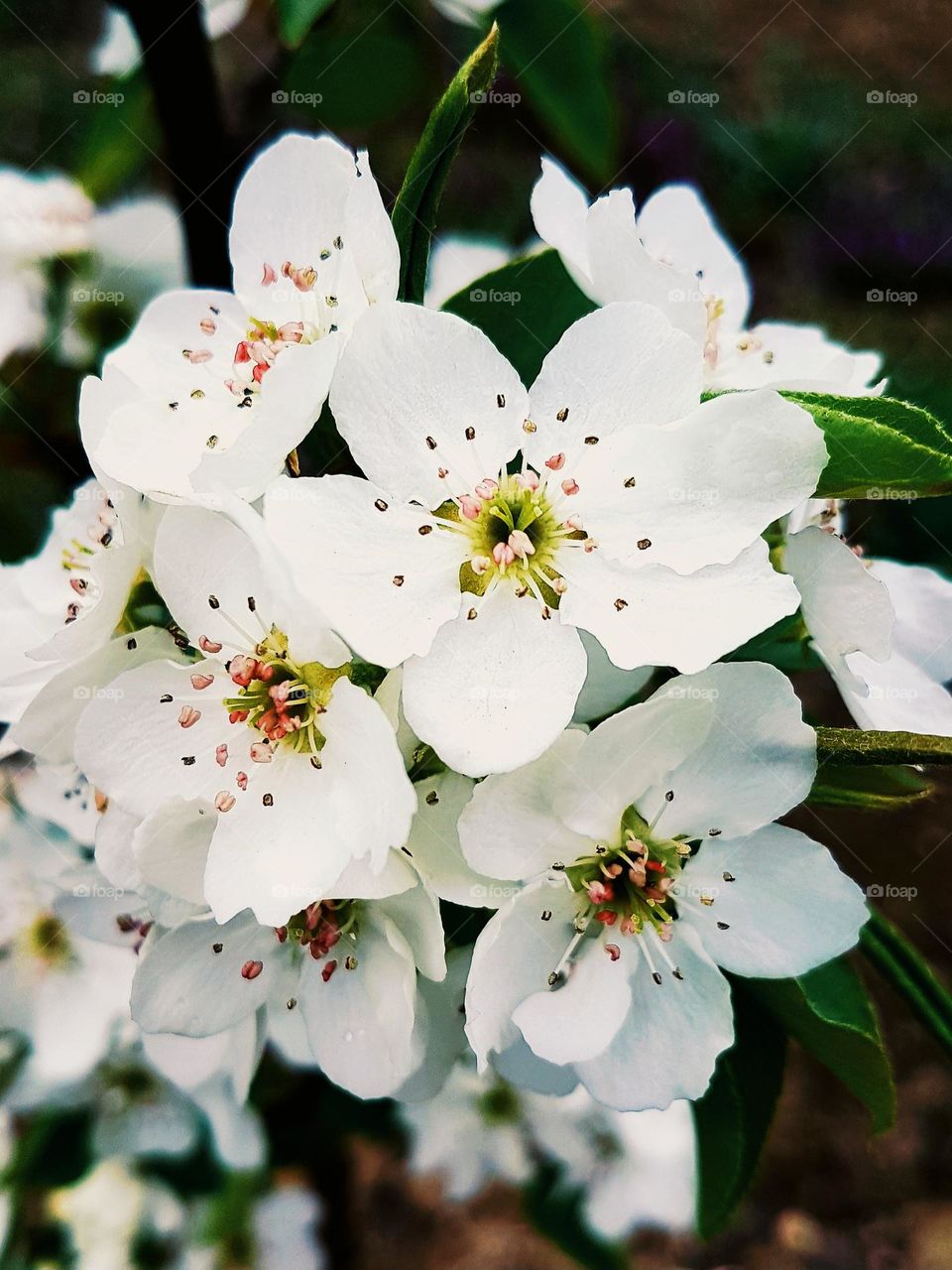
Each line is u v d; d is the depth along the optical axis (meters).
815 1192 0.22
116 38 0.11
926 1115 0.23
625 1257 0.14
